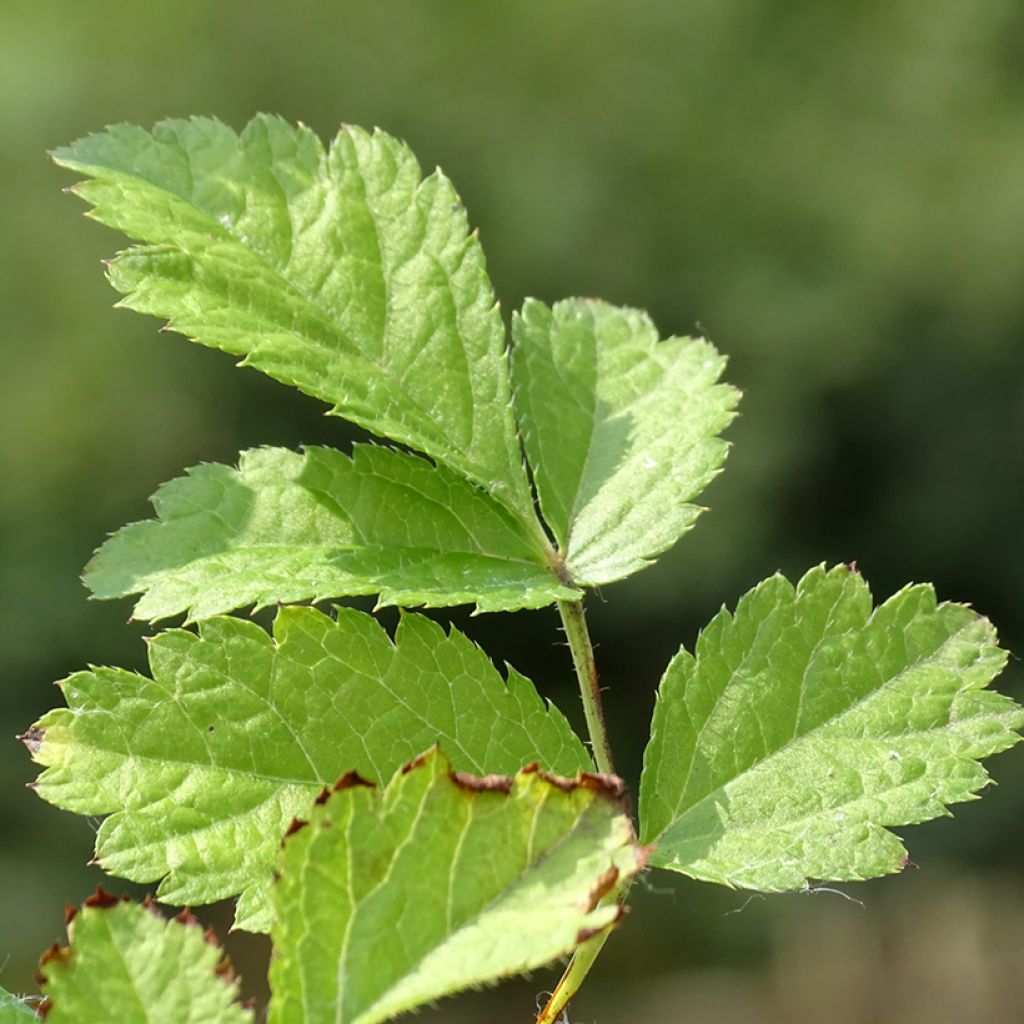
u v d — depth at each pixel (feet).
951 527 9.68
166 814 1.26
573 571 1.34
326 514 1.32
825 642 1.31
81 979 1.17
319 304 1.35
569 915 1.17
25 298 9.07
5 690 8.13
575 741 1.29
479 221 9.52
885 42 10.41
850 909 8.57
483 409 1.35
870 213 9.70
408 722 1.28
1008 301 9.52
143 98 9.45
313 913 1.17
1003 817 8.84
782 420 9.29
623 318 1.43
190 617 1.28
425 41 9.98
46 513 8.49
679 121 10.01
